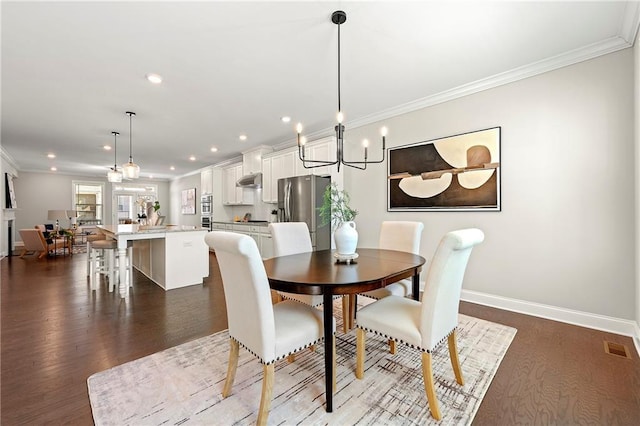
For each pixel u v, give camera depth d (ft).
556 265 8.79
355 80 9.97
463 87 10.42
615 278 7.90
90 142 18.13
